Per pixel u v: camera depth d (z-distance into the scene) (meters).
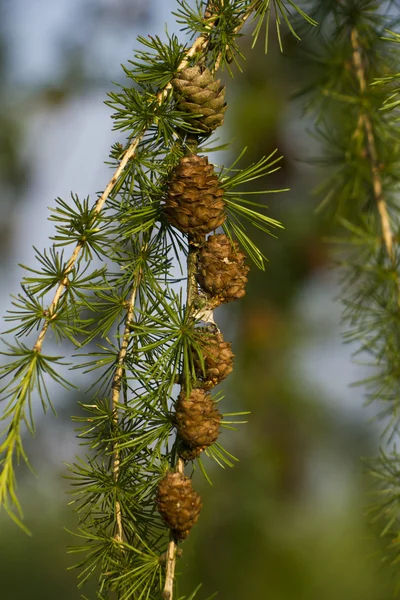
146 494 1.04
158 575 1.03
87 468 1.05
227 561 1.57
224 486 1.64
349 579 1.64
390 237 1.20
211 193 1.03
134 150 1.05
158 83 1.05
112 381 1.05
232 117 1.67
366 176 1.26
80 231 1.02
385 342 1.18
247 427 1.69
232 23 1.08
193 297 1.04
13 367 1.00
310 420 1.68
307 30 1.27
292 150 1.69
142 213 1.05
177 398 1.03
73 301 1.02
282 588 1.57
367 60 1.26
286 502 1.66
